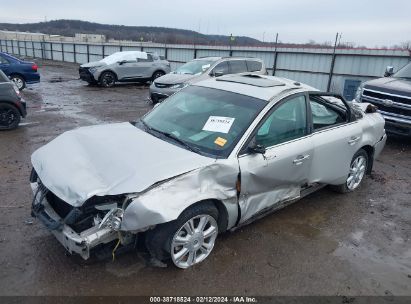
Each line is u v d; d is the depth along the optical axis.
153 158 3.38
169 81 12.36
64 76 23.48
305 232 4.33
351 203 5.22
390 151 8.07
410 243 4.26
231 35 21.70
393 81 8.62
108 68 18.03
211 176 3.39
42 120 9.80
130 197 2.98
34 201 3.51
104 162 3.37
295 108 4.27
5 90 8.36
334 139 4.66
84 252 2.99
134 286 3.23
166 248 3.26
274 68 18.72
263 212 4.20
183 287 3.26
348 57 15.69
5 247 3.69
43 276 3.30
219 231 3.71
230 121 3.87
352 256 3.91
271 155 3.85
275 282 3.40
